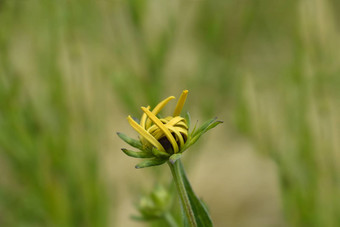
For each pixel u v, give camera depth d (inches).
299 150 17.6
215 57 18.5
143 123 12.3
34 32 16.9
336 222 17.4
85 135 17.1
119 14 17.3
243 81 19.1
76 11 17.0
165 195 14.9
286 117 17.8
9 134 16.7
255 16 19.2
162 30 17.3
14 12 16.9
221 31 18.4
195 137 12.1
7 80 16.7
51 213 17.0
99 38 17.3
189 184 12.5
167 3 17.4
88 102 17.3
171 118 12.3
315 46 17.9
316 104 17.7
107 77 17.3
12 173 17.6
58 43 17.0
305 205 17.4
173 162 11.8
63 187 17.1
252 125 18.7
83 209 17.1
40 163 16.9
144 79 17.2
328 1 18.0
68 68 17.5
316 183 17.4
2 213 17.6
